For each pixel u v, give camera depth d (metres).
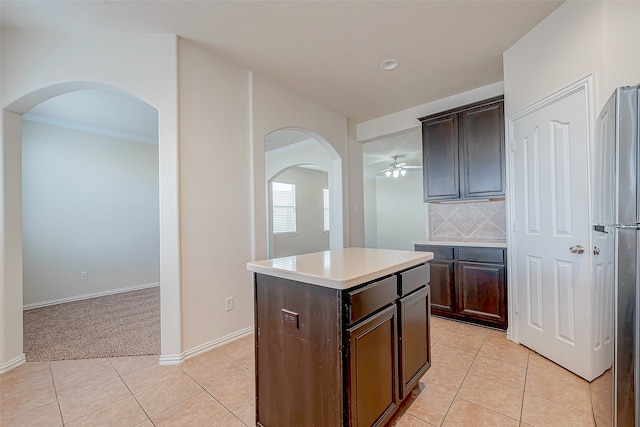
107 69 2.25
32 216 3.93
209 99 2.57
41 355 2.41
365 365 1.31
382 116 4.23
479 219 3.48
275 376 1.46
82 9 1.98
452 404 1.70
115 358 2.36
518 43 2.46
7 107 2.21
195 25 2.21
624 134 1.22
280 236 7.47
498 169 2.96
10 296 2.21
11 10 1.98
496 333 2.77
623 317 1.19
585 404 1.67
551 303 2.16
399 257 1.80
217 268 2.58
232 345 2.58
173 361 2.24
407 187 9.25
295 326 1.37
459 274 3.08
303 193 8.16
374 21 2.19
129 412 1.67
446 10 2.08
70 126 4.26
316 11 2.07
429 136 3.48
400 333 1.58
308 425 1.33
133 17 2.09
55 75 2.20
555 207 2.12
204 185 2.51
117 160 4.77
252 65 2.81
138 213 5.01
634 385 1.15
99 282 4.51
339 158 4.18
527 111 2.36
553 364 2.13
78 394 1.85
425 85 3.28
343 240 4.20
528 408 1.65
